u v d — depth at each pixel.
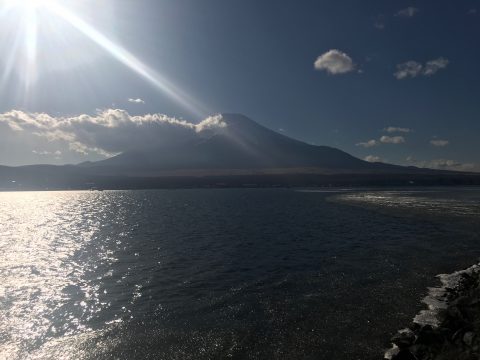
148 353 18.00
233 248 44.34
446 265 32.31
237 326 20.88
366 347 17.84
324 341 18.67
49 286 29.64
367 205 100.94
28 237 60.16
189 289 28.16
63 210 127.19
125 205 143.88
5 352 18.41
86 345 19.00
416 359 16.09
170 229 64.50
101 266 36.56
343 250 40.75
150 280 30.94
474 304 20.05
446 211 76.62
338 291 26.36
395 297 24.58
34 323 21.95
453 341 16.30
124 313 23.39
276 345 18.47
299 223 67.81
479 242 42.22
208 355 17.67
